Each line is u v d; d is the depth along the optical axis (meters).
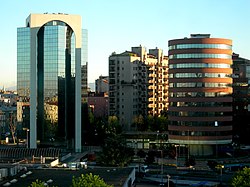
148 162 162.88
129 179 91.81
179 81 183.38
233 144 195.75
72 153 182.38
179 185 126.00
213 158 174.25
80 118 193.75
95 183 66.94
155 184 128.12
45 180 88.06
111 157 138.62
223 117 182.25
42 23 192.00
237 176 81.56
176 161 160.88
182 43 182.62
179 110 183.38
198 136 180.62
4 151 146.50
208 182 130.25
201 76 180.88
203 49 180.62
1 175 89.31
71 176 92.81
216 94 181.38
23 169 101.06
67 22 193.12
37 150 147.62
